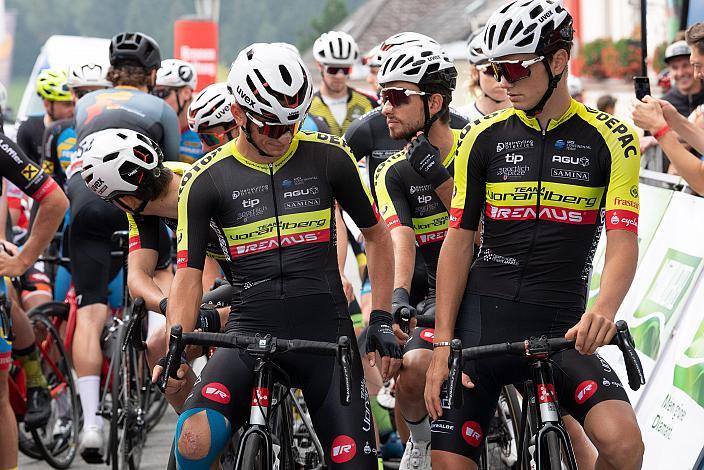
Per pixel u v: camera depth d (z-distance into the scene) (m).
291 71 8.16
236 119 8.47
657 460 11.55
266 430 8.37
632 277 8.31
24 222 18.67
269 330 8.77
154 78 15.27
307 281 8.77
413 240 10.98
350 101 20.30
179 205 8.84
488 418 8.99
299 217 8.74
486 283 8.92
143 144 10.16
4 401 11.94
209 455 8.52
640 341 12.82
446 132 10.89
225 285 9.39
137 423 13.59
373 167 13.35
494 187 8.82
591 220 8.69
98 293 14.18
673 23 20.59
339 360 8.12
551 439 8.04
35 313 14.77
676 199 13.09
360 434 8.55
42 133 19.83
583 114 8.65
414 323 9.33
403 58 10.58
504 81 8.42
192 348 10.30
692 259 12.23
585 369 8.58
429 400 8.80
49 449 14.72
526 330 8.77
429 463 10.66
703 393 11.05
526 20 8.23
